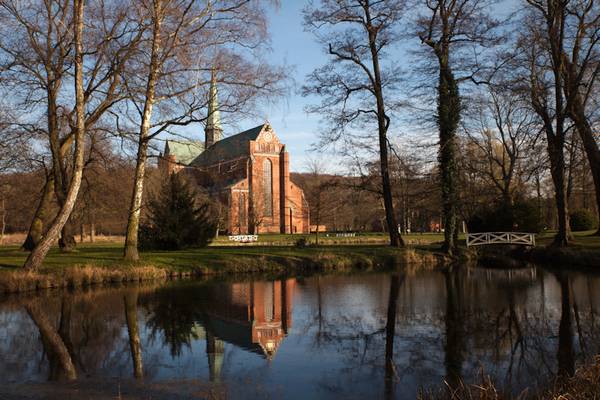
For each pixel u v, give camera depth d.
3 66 20.06
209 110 21.89
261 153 88.31
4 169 28.64
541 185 51.69
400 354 10.51
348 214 78.12
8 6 19.12
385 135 32.41
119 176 35.59
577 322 13.34
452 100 29.83
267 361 10.05
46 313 14.98
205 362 9.98
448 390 8.28
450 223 31.52
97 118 24.86
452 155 30.70
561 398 6.46
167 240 31.55
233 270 25.53
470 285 20.38
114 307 15.93
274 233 85.38
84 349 11.02
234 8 21.31
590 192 49.44
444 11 28.94
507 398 7.71
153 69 21.20
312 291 19.08
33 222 30.42
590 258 26.36
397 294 18.27
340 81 31.52
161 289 19.72
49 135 24.30
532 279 21.83
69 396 7.95
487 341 11.50
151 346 11.28
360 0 30.73
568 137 30.20
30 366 9.71
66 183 28.64
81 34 19.42
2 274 18.80
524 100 29.55
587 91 27.14
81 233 59.09
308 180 86.56
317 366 9.70
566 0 25.69
